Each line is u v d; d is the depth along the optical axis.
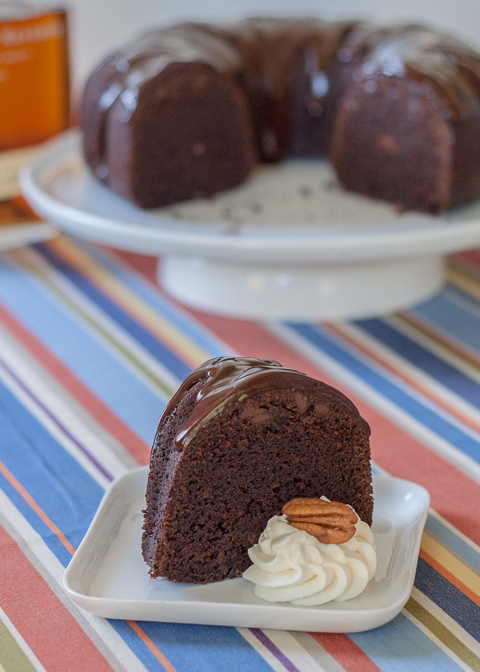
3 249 1.12
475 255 1.10
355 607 0.63
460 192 0.96
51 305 0.97
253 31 1.14
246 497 0.66
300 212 0.97
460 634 0.64
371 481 0.68
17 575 0.67
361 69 0.99
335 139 1.02
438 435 0.79
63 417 0.81
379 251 0.88
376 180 0.99
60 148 1.10
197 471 0.65
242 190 1.04
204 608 0.63
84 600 0.63
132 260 1.08
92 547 0.66
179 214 0.97
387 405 0.83
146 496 0.68
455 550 0.69
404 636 0.64
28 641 0.63
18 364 0.88
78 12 1.36
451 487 0.74
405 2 1.34
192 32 1.08
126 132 0.96
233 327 0.93
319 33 1.13
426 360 0.89
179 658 0.62
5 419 0.81
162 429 0.68
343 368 0.88
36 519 0.71
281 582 0.64
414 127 0.95
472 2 1.30
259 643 0.63
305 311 0.94
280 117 1.13
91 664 0.62
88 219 0.92
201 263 0.95
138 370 0.87
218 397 0.65
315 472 0.67
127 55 1.00
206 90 0.99
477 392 0.84
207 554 0.66
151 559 0.66
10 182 1.07
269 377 0.65
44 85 1.08
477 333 0.92
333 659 0.62
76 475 0.75
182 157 0.99
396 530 0.68
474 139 0.95
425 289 0.98
